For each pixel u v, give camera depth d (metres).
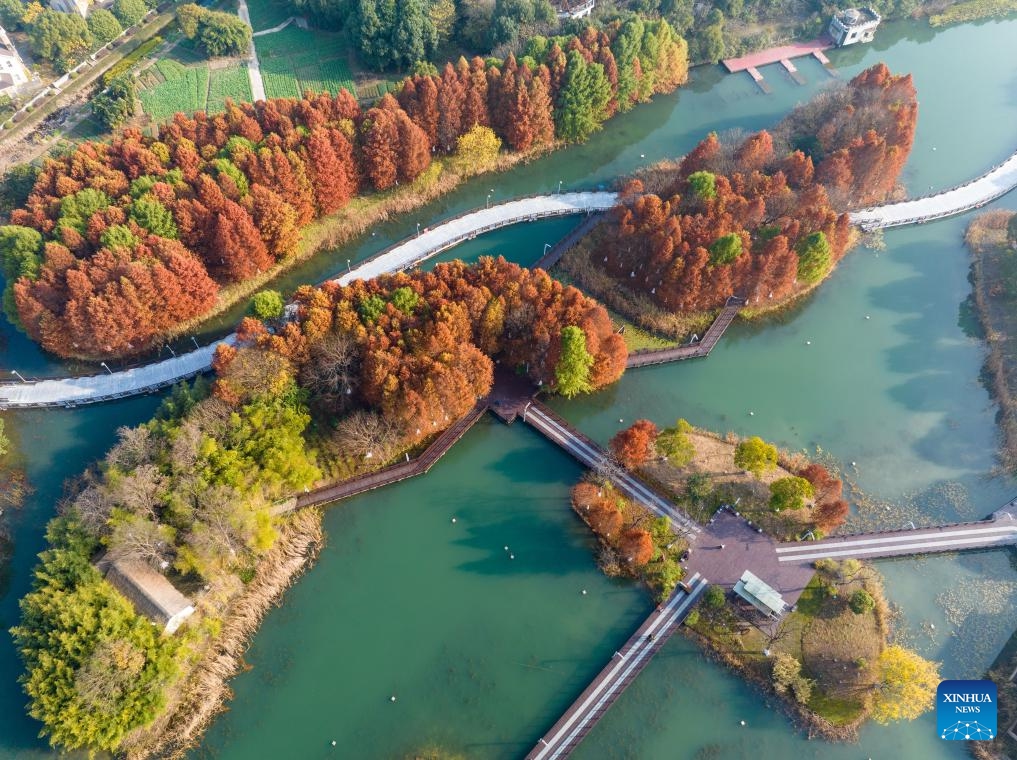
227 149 145.75
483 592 106.31
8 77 183.88
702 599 102.62
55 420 126.94
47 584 98.81
